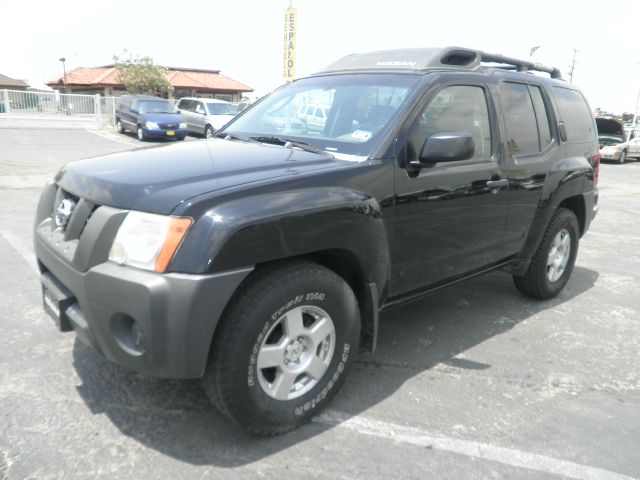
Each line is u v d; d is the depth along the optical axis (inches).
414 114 120.6
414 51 143.2
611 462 99.3
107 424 104.9
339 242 101.8
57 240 104.5
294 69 813.2
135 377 122.7
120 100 924.6
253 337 92.4
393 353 140.9
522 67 167.3
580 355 144.0
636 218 367.2
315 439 102.7
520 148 152.8
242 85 2100.1
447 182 126.4
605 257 255.8
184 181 95.0
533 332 158.1
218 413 109.9
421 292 131.6
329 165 108.7
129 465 93.4
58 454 95.5
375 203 109.3
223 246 86.4
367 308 114.2
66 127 971.3
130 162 109.6
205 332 87.1
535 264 172.9
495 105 144.6
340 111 129.6
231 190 92.0
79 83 1897.1
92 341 95.0
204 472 92.4
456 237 133.3
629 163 918.4
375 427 107.3
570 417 113.7
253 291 92.7
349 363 111.0
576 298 190.4
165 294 84.6
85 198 99.2
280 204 93.7
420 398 118.9
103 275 88.7
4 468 91.2
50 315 108.0
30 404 110.7
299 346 102.5
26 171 464.8
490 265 151.5
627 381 130.7
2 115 932.6
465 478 93.6
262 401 97.2
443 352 142.6
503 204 145.8
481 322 164.2
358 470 94.4
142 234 88.0
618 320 170.7
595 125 199.8
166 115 829.8
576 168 175.3
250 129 144.6
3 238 235.6
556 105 172.7
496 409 115.6
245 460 95.8
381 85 130.3
